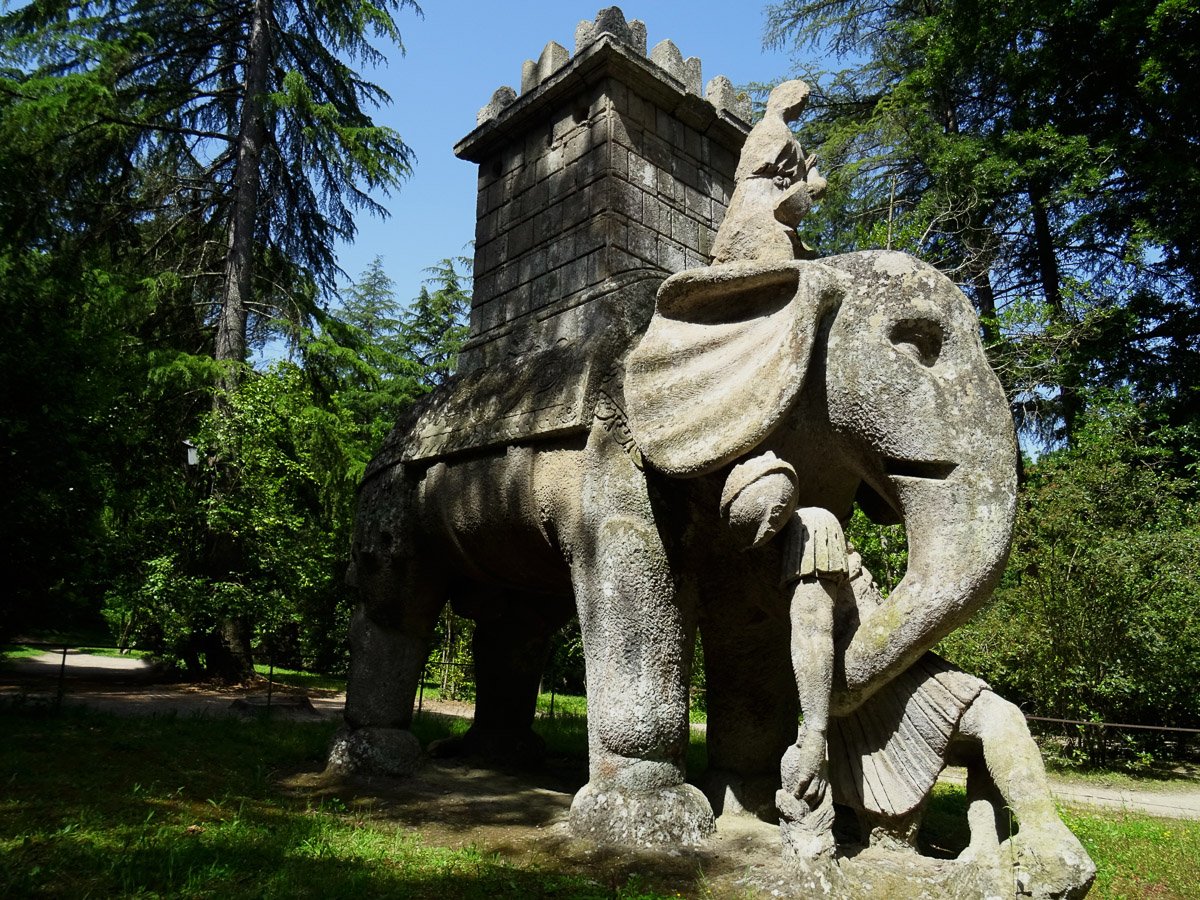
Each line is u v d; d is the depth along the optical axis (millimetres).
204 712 8688
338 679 16844
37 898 2920
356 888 3223
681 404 4039
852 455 3650
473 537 5184
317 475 14312
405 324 28828
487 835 4125
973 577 3211
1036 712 10203
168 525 13203
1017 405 15750
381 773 5285
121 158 15000
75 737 5832
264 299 16094
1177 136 14023
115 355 8805
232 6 15742
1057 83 15172
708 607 4602
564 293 5324
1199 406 14039
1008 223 15828
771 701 4664
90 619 20953
